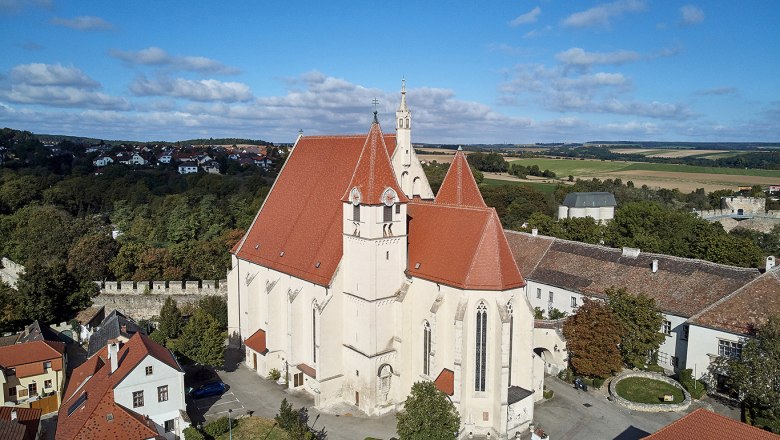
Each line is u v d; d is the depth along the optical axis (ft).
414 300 221.87
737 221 585.63
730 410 217.56
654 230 425.28
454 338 204.64
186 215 488.02
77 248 361.10
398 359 221.66
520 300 209.87
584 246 324.39
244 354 291.38
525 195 626.64
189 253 388.57
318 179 267.80
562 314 297.33
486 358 205.16
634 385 241.14
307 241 252.42
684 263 276.00
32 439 187.73
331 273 229.04
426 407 175.11
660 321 246.88
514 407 207.21
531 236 354.95
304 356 249.55
